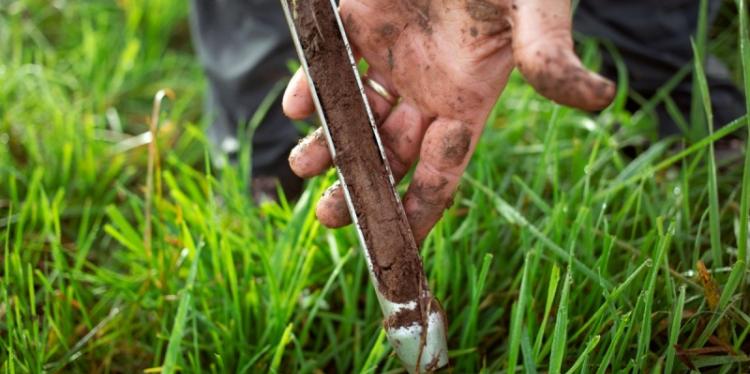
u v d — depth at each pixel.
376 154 0.49
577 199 0.67
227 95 0.78
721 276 0.57
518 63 0.43
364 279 0.67
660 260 0.52
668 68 0.77
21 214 0.68
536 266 0.58
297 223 0.66
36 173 0.71
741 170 0.71
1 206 0.78
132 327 0.63
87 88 0.94
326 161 0.52
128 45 1.00
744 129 0.74
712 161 0.56
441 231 0.61
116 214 0.67
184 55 1.04
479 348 0.61
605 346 0.55
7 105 0.86
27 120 0.86
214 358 0.61
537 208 0.69
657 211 0.67
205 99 0.87
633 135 0.77
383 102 0.51
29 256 0.70
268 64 0.76
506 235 0.66
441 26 0.48
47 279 0.64
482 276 0.56
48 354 0.61
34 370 0.59
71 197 0.79
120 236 0.67
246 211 0.69
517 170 0.76
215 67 0.78
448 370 0.58
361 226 0.49
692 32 0.76
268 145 0.78
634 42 0.76
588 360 0.55
